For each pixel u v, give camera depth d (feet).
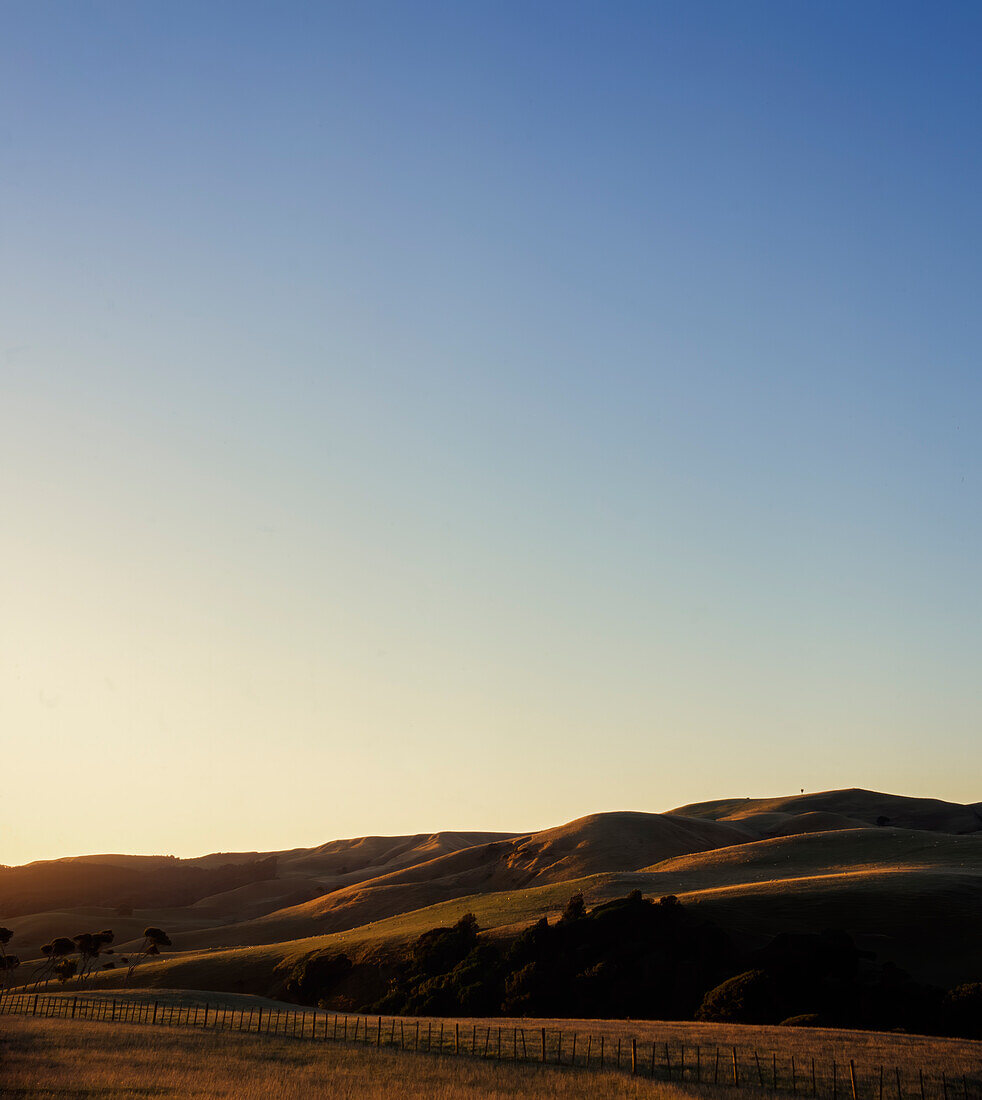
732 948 261.24
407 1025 187.73
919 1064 138.10
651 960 261.03
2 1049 138.62
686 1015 236.22
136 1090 109.50
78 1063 127.34
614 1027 184.44
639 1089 116.57
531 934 287.89
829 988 224.74
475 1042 159.12
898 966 258.98
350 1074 124.06
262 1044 152.87
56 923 655.35
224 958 383.04
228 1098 104.53
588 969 263.70
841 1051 148.87
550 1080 122.72
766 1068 135.44
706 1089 118.42
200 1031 168.45
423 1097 107.86
